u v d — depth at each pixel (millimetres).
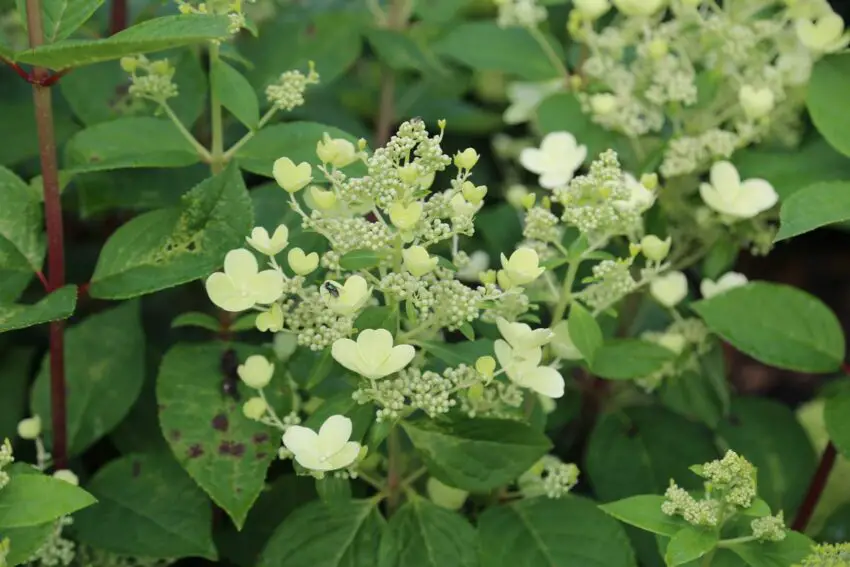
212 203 988
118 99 1100
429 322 952
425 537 997
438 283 942
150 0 1187
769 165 1091
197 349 1015
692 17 1108
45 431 1063
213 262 984
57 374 1032
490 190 1325
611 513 943
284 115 1222
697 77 1111
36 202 1006
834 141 1054
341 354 924
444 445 984
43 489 929
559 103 1126
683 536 931
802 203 1011
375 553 994
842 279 1403
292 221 1062
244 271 937
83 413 1063
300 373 1033
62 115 1159
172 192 1104
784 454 1123
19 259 1000
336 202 949
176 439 993
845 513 1117
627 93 1110
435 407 941
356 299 926
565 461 1183
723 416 1133
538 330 939
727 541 945
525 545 1004
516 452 981
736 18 1109
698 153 1083
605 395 1167
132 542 1016
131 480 1030
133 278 985
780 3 1159
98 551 1038
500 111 1366
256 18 1198
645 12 1092
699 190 1113
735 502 937
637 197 1026
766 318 1048
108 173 1097
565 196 988
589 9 1104
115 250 990
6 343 1137
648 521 941
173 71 1026
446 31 1182
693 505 932
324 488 973
